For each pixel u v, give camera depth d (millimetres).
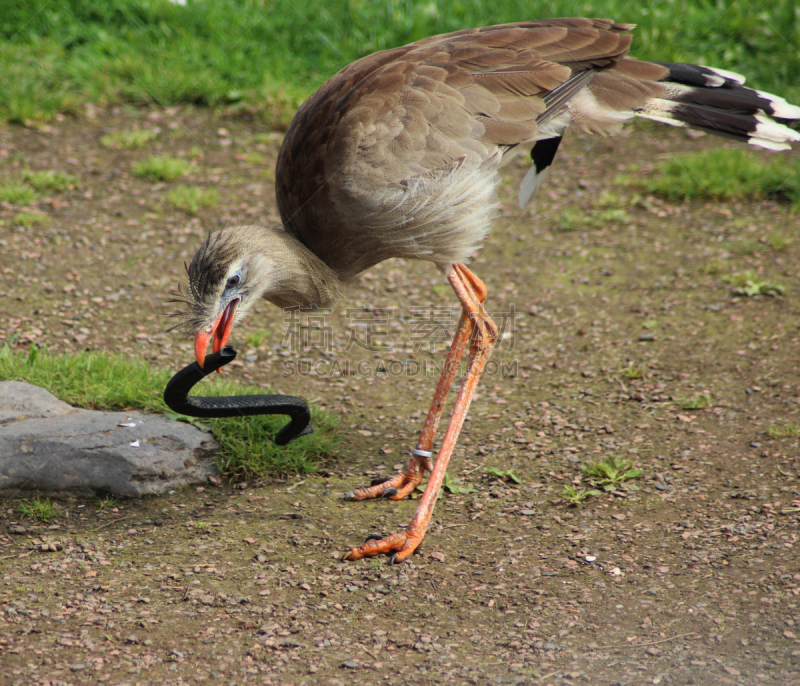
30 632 5758
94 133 17078
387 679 5375
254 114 18422
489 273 13359
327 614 6152
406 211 7129
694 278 12703
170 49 19812
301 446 8695
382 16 20750
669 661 5512
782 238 13562
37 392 8578
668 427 9094
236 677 5371
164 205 14648
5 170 15203
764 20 20125
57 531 7219
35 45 19234
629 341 11164
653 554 6879
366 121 7090
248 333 11594
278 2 21281
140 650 5621
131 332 10969
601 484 8062
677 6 21109
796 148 16922
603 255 13734
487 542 7211
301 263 7461
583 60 7656
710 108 7703
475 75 7332
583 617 6074
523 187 9297
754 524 7191
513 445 8977
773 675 5328
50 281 12070
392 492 8023
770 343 10664
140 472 7777
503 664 5539
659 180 15914
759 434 8742
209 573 6645
